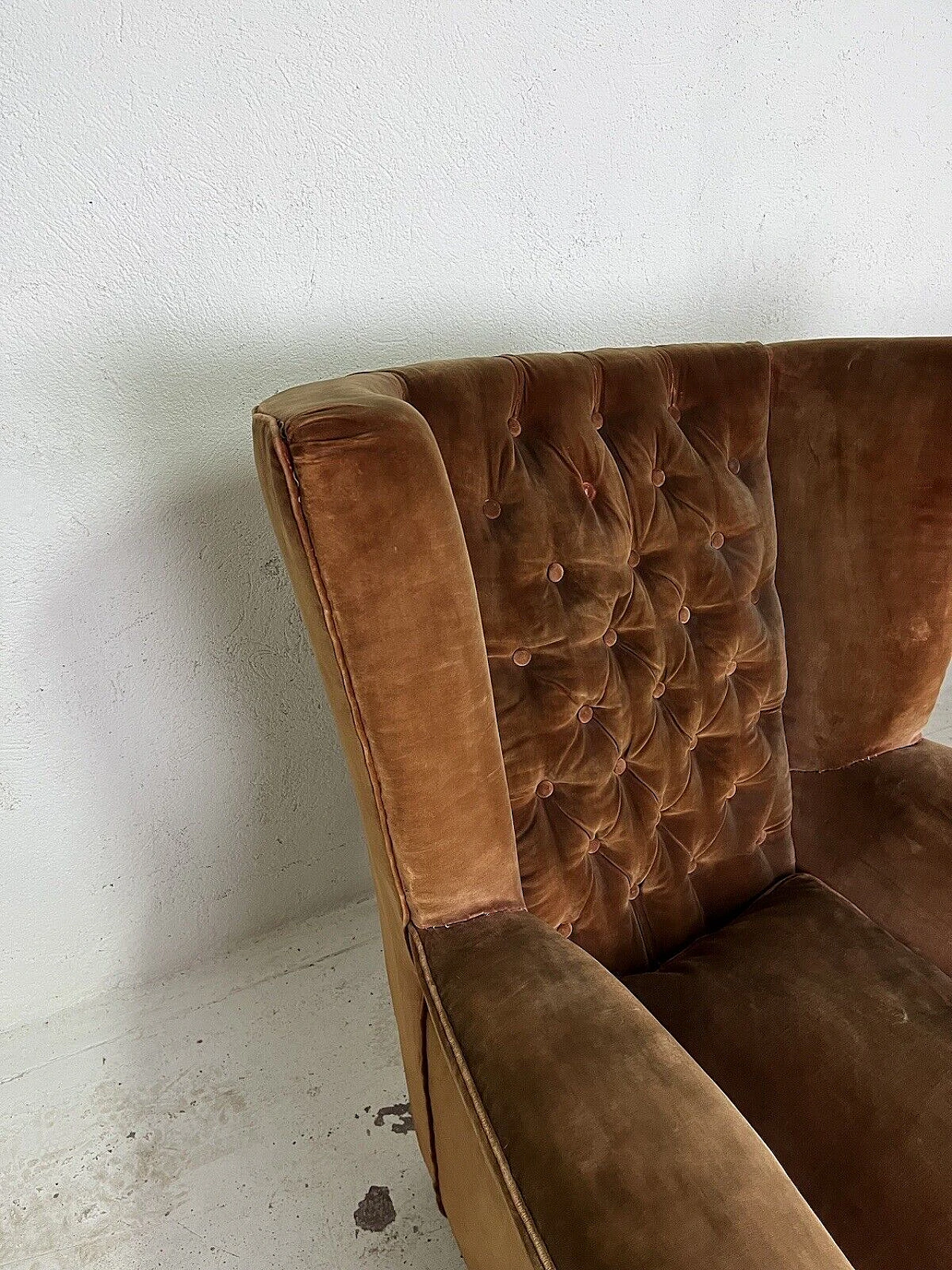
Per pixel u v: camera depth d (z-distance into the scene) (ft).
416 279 3.57
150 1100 3.78
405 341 3.66
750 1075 2.56
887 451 3.09
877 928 3.09
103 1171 3.51
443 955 2.32
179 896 4.27
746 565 3.20
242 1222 3.33
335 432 1.87
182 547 3.60
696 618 3.16
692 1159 1.72
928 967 2.90
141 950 4.30
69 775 3.79
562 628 2.76
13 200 2.87
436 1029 2.25
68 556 3.43
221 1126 3.67
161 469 3.44
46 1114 3.73
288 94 3.08
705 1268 1.56
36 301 3.02
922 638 3.19
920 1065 2.50
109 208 3.00
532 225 3.69
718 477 3.11
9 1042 4.06
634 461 2.94
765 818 3.39
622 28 3.51
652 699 3.04
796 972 2.86
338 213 3.33
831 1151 2.36
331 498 1.89
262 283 3.32
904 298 4.90
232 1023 4.13
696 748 3.23
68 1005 4.22
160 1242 3.27
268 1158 3.55
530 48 3.37
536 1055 1.96
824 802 3.45
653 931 3.18
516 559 2.67
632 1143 1.75
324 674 2.30
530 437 2.78
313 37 3.03
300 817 4.40
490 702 2.27
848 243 4.54
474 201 3.53
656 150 3.82
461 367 2.65
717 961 2.96
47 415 3.19
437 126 3.34
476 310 3.74
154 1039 4.06
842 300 4.69
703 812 3.22
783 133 4.08
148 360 3.26
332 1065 3.93
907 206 4.62
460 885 2.37
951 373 2.99
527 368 2.75
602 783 2.92
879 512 3.14
